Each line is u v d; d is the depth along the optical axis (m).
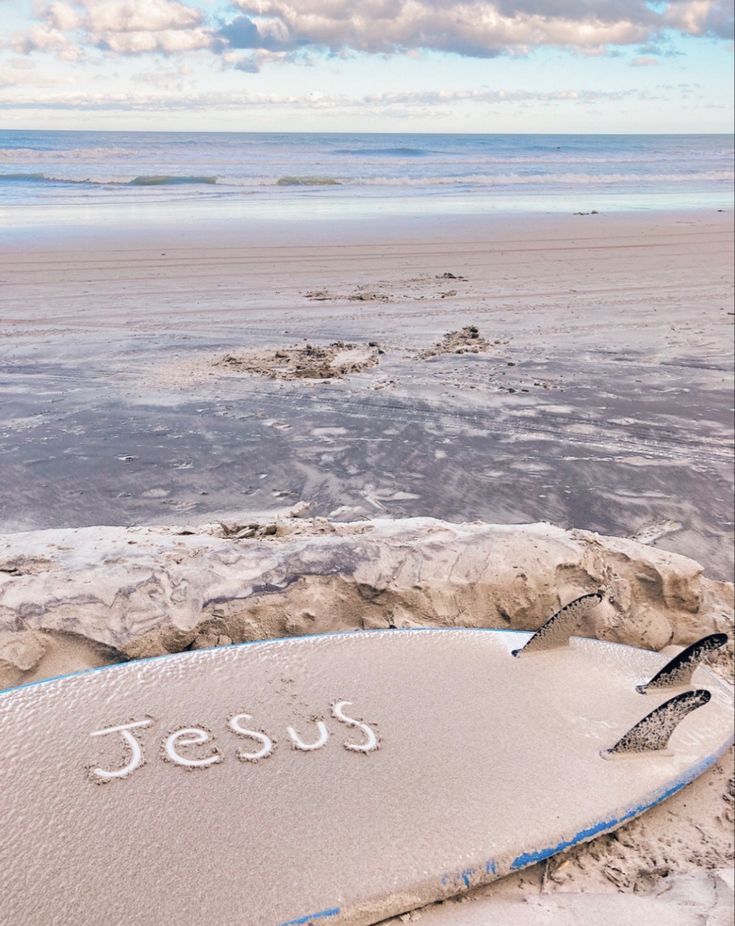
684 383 9.93
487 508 6.52
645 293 15.00
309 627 3.97
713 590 5.33
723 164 63.50
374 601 4.12
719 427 8.57
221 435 7.67
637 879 2.80
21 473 6.63
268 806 2.65
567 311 13.38
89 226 19.77
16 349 9.96
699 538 6.32
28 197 26.14
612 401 9.16
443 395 9.06
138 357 9.94
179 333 11.12
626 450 7.84
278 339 11.04
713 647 3.54
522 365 10.34
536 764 3.02
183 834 2.52
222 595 3.89
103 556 4.08
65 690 3.10
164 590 3.86
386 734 3.04
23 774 2.67
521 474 7.16
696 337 12.01
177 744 2.88
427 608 4.13
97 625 3.66
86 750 2.81
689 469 7.48
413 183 37.53
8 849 2.40
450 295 14.21
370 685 3.31
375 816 2.67
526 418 8.51
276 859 2.48
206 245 17.80
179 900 2.32
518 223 24.00
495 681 3.45
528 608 4.30
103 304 12.45
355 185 35.56
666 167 58.06
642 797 3.00
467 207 28.19
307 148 69.69
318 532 4.86
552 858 2.79
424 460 7.33
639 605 4.67
